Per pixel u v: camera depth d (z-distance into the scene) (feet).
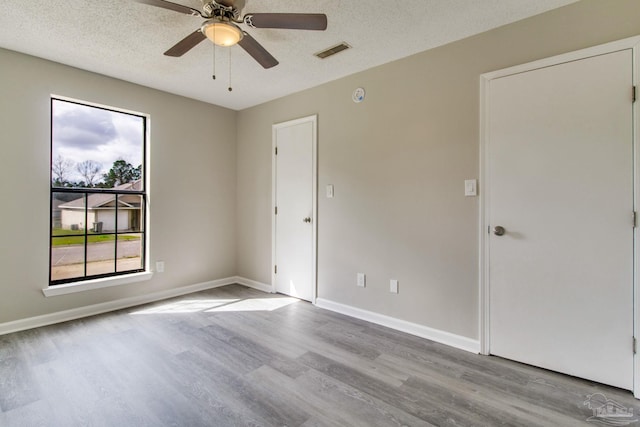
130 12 6.87
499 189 7.39
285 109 12.25
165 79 10.59
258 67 9.62
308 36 7.80
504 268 7.36
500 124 7.36
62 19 7.13
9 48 8.51
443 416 5.47
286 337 8.60
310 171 11.43
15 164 8.73
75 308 9.83
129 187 11.20
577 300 6.54
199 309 10.78
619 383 6.16
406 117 8.91
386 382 6.48
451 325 8.18
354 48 8.41
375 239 9.63
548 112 6.79
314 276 11.30
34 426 5.15
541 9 6.71
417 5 6.58
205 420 5.32
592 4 6.31
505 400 5.90
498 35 7.39
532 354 7.07
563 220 6.65
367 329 9.18
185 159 12.46
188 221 12.64
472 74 7.77
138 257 11.46
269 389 6.21
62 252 9.75
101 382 6.40
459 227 8.02
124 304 10.91
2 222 8.56
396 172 9.13
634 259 5.98
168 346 8.00
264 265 13.25
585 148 6.40
